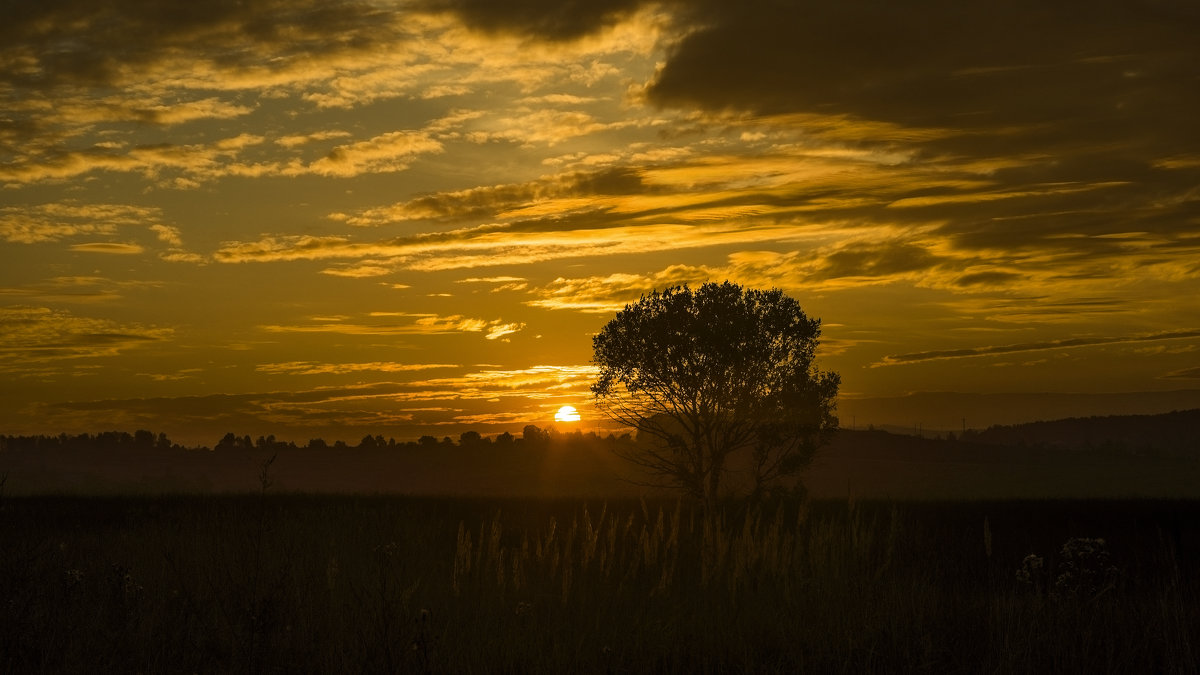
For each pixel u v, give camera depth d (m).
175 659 7.64
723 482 31.64
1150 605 9.50
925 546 16.38
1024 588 11.20
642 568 11.53
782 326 32.38
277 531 15.34
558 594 10.19
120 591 9.42
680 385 32.00
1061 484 123.56
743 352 31.42
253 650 7.48
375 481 131.75
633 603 9.83
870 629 8.36
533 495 38.97
